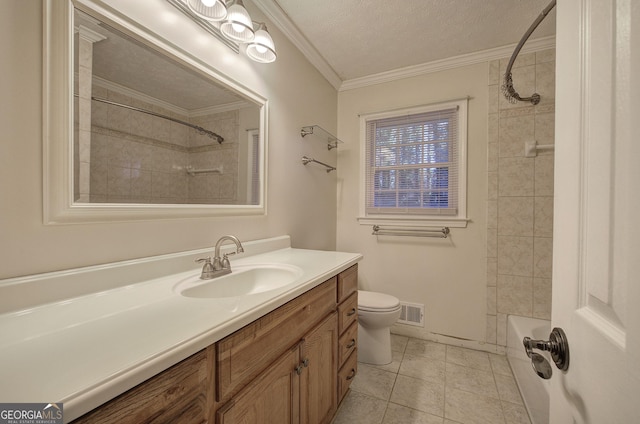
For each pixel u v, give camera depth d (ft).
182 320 2.15
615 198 1.17
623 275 1.10
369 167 8.36
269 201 5.46
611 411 1.13
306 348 3.34
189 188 3.89
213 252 4.04
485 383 5.58
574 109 1.56
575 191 1.53
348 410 4.82
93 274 2.70
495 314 6.83
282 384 2.90
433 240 7.50
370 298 6.49
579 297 1.48
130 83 3.15
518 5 5.28
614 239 1.17
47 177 2.43
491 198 6.84
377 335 6.26
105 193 2.91
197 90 3.97
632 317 1.03
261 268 4.26
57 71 2.47
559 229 1.73
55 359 1.58
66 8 2.51
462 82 7.18
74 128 2.61
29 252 2.34
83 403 1.30
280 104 5.78
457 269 7.23
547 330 5.78
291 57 6.16
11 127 2.23
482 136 6.97
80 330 1.96
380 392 5.29
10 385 1.35
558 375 1.71
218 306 2.45
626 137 1.10
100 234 2.84
